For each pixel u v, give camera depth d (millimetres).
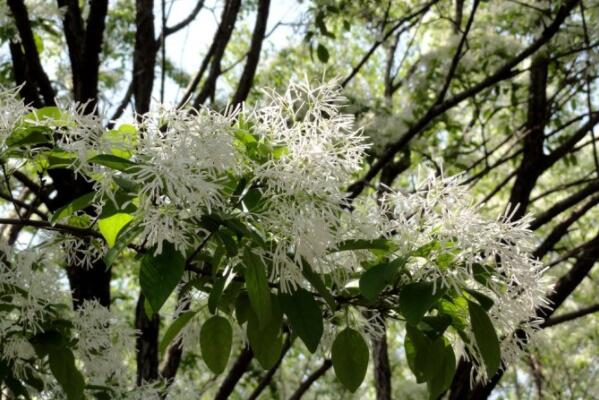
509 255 1877
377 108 6309
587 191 5195
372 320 2172
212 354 2107
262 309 1785
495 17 6754
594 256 5035
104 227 1885
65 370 2418
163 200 1793
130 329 3037
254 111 1900
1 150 2016
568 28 6203
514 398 9359
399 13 8188
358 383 2006
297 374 9117
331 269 1957
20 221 2123
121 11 7375
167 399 3650
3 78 5035
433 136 6922
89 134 1915
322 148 1872
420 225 1946
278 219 1840
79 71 4699
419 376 2061
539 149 5805
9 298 2568
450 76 5453
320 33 6039
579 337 8500
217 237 1854
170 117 1806
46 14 4969
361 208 2008
